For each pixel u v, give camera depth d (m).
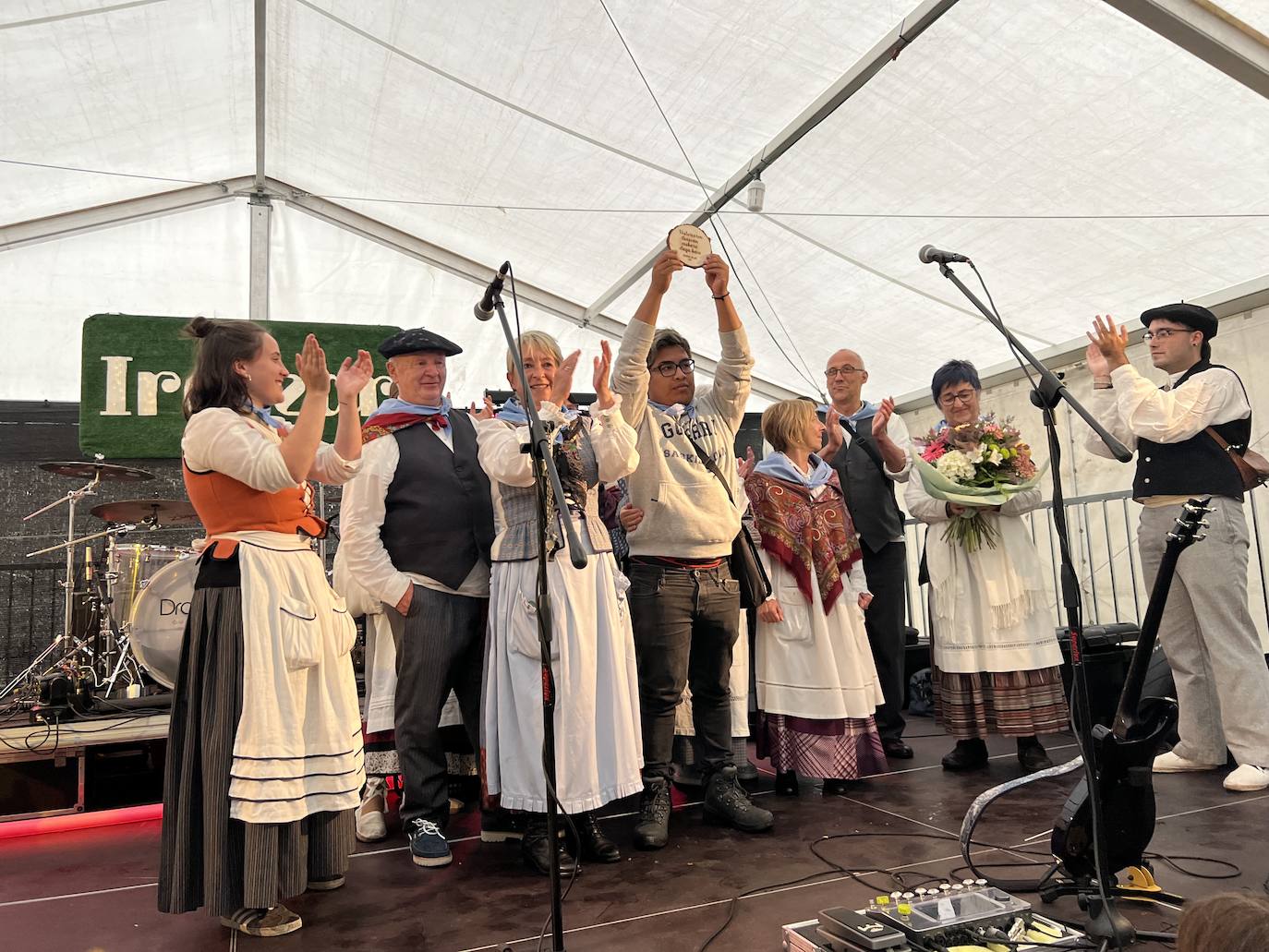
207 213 7.79
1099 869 1.93
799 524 3.41
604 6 4.83
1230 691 3.29
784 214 5.90
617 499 3.32
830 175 5.41
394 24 5.68
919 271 5.92
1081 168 4.62
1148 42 3.82
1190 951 1.10
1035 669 3.61
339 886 2.45
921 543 6.56
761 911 2.17
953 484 3.55
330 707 2.25
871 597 3.59
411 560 2.74
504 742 2.57
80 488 6.65
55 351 7.26
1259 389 4.87
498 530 2.71
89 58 5.90
